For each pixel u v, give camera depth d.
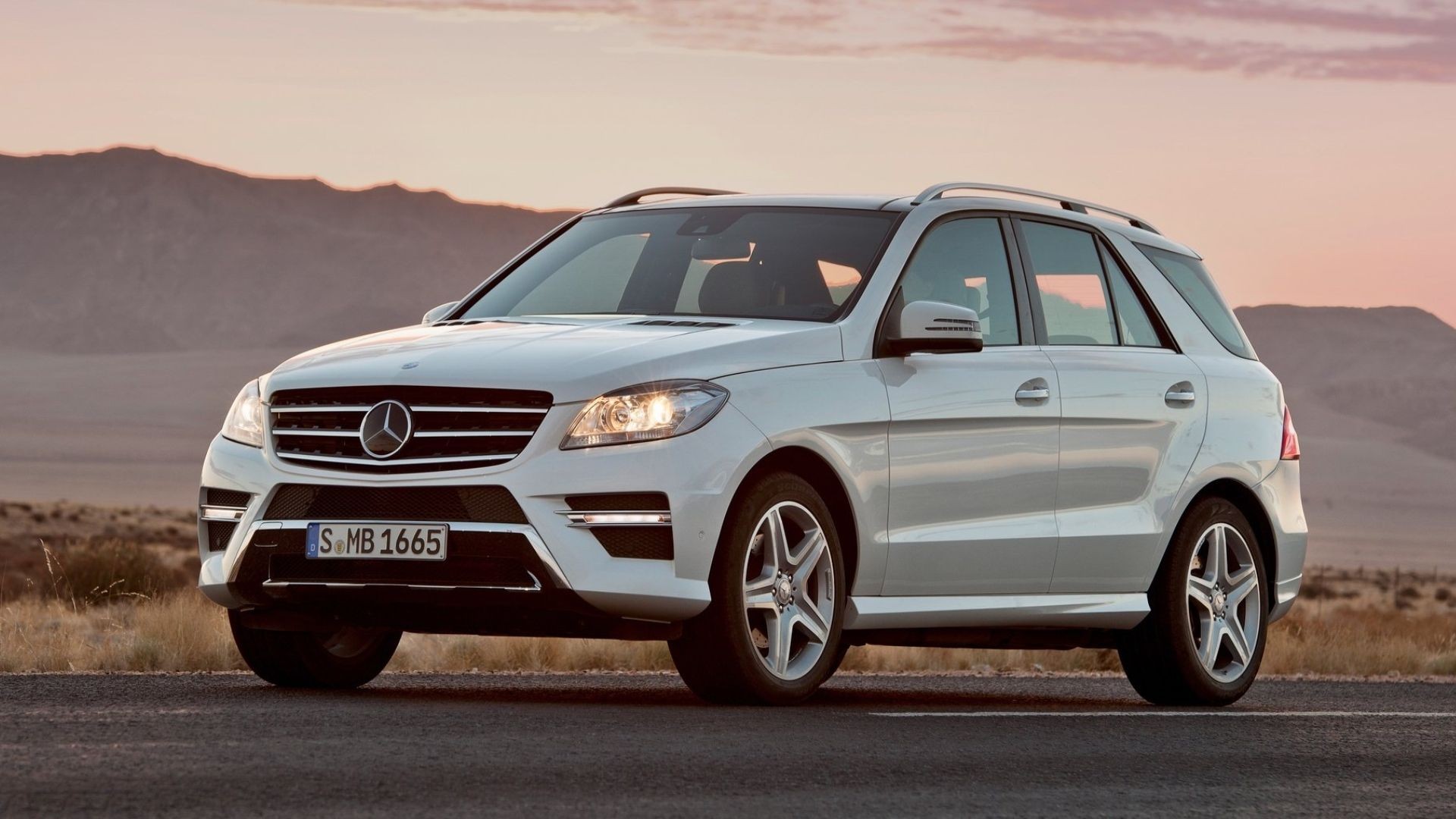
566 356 13.38
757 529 13.46
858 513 14.12
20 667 20.20
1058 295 16.52
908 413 14.45
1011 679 21.98
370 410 13.27
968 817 8.61
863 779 9.70
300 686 15.05
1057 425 15.74
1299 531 18.44
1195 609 17.36
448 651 25.45
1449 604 180.00
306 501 13.43
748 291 15.16
